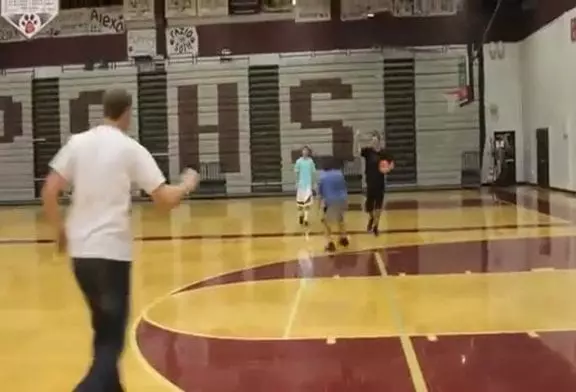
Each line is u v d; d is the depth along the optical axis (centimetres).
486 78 2947
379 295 895
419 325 733
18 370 616
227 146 3023
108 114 462
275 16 2986
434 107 2961
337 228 1631
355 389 533
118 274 438
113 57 3067
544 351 620
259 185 3017
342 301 866
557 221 1620
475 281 964
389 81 2969
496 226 1559
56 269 1200
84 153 446
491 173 2945
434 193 2708
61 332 759
